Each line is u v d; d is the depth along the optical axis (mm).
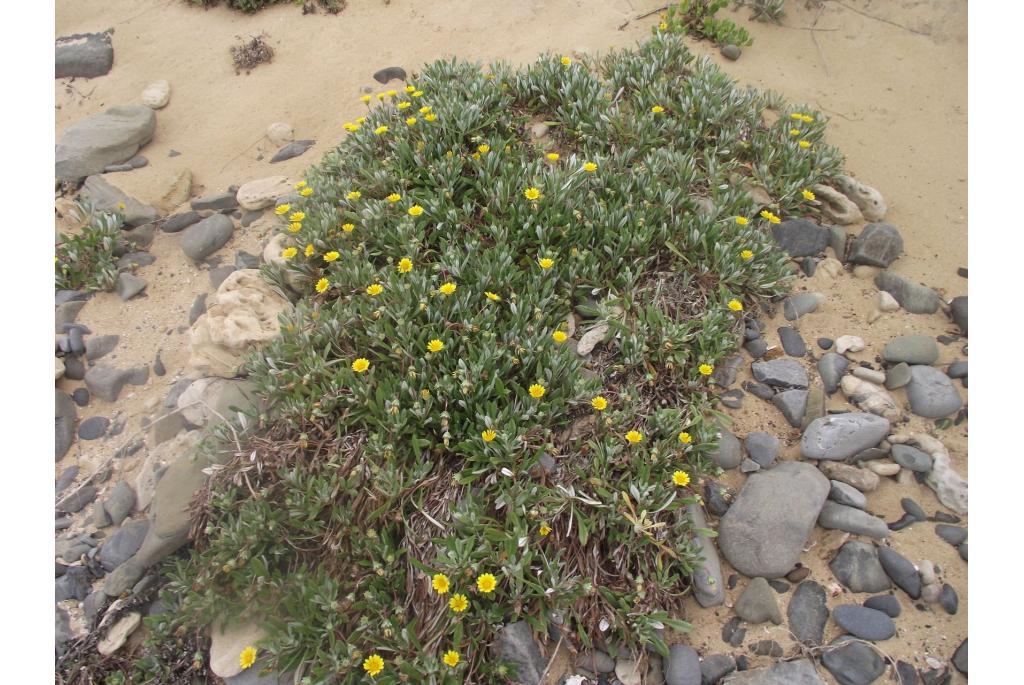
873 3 5949
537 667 2775
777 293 3914
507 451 3061
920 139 4930
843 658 2758
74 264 4492
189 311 4277
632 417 3305
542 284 3744
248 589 2932
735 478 3330
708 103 4688
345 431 3234
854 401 3547
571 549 2977
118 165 5215
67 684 2961
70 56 6105
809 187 4395
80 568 3297
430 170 4316
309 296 3938
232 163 5246
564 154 4766
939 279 4074
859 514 3094
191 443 3502
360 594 2959
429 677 2654
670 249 3896
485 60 5844
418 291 3580
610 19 6094
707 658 2828
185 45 6348
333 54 6141
